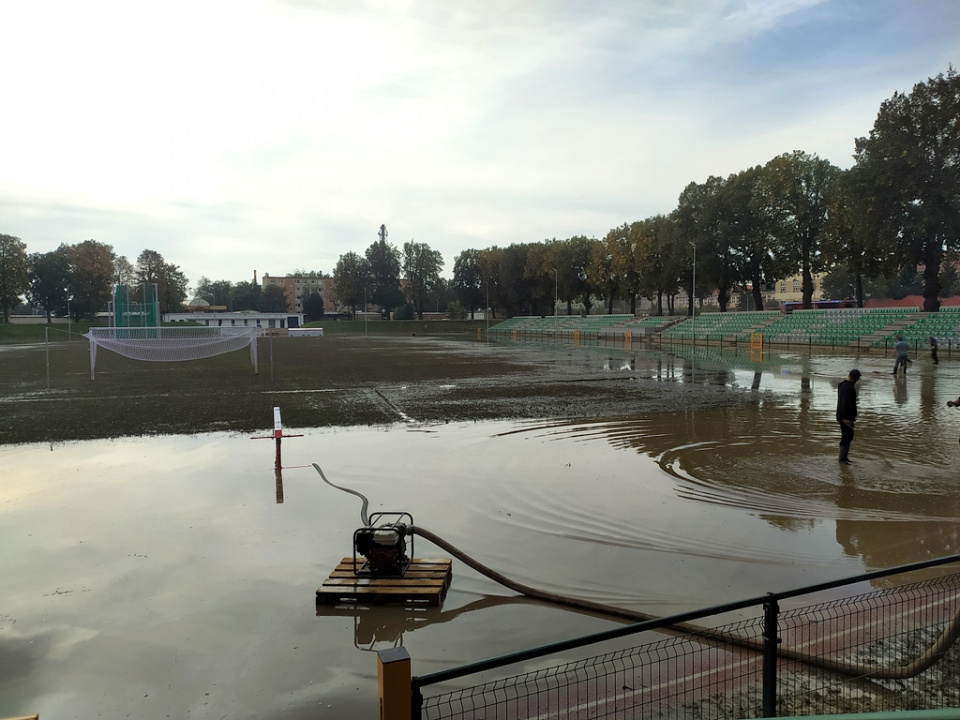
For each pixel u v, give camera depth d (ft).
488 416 60.49
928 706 14.39
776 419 56.34
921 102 135.74
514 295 360.89
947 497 32.22
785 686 15.57
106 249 352.08
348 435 51.62
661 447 45.21
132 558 25.55
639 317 268.00
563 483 35.99
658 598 21.34
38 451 46.32
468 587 22.65
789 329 179.52
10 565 24.89
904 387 78.28
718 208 204.13
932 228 139.13
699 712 14.52
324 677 17.06
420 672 17.16
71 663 17.93
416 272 422.00
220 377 104.94
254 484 36.68
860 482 35.14
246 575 23.86
